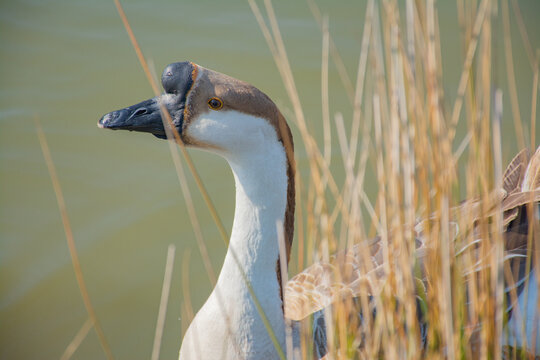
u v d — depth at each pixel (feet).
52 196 42.78
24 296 37.27
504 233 30.22
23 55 50.93
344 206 22.30
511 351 28.68
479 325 24.88
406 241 21.89
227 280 26.45
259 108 24.13
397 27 20.12
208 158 46.32
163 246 40.68
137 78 49.85
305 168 44.62
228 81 24.38
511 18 52.42
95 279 38.55
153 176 44.68
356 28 53.26
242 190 25.57
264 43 52.54
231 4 56.29
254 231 25.68
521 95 48.26
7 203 42.06
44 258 39.47
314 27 53.62
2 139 45.47
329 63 50.67
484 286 23.17
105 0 56.29
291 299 30.09
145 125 24.79
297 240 40.32
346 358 23.29
